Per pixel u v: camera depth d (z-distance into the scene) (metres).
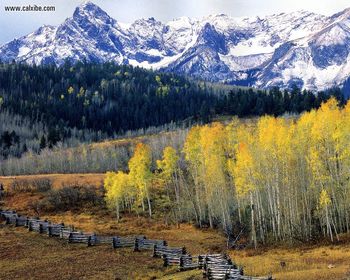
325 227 67.94
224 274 34.12
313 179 65.69
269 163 66.56
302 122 74.94
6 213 65.31
